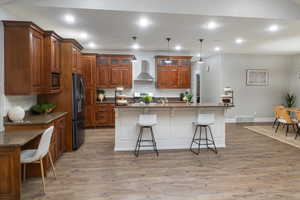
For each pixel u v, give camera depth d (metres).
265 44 5.78
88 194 2.59
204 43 5.70
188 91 7.35
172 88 7.01
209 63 8.22
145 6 3.31
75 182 2.91
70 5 3.15
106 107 6.63
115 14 3.40
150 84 7.19
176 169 3.36
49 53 3.68
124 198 2.49
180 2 3.38
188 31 4.43
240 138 5.33
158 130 4.45
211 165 3.53
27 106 3.81
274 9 3.61
